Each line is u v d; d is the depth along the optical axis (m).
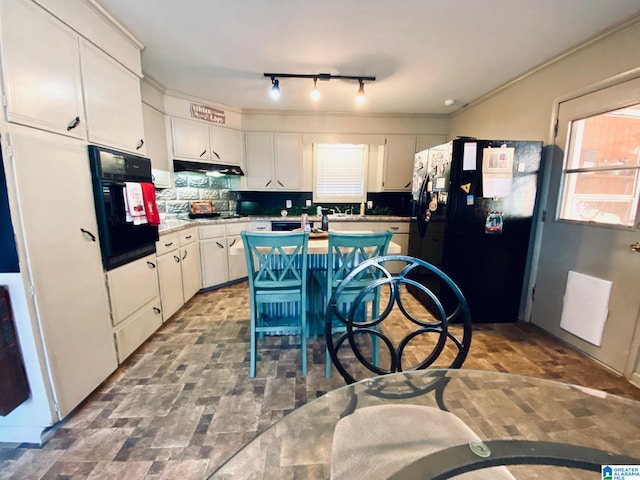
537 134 2.46
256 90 3.09
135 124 2.03
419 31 1.93
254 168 4.01
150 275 2.17
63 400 1.37
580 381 1.75
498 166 2.35
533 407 1.37
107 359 1.68
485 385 1.49
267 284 1.73
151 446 1.27
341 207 4.52
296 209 4.40
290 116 3.94
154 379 1.74
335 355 1.17
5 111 1.12
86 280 1.52
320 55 2.28
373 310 1.85
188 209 3.68
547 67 2.34
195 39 2.04
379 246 1.73
